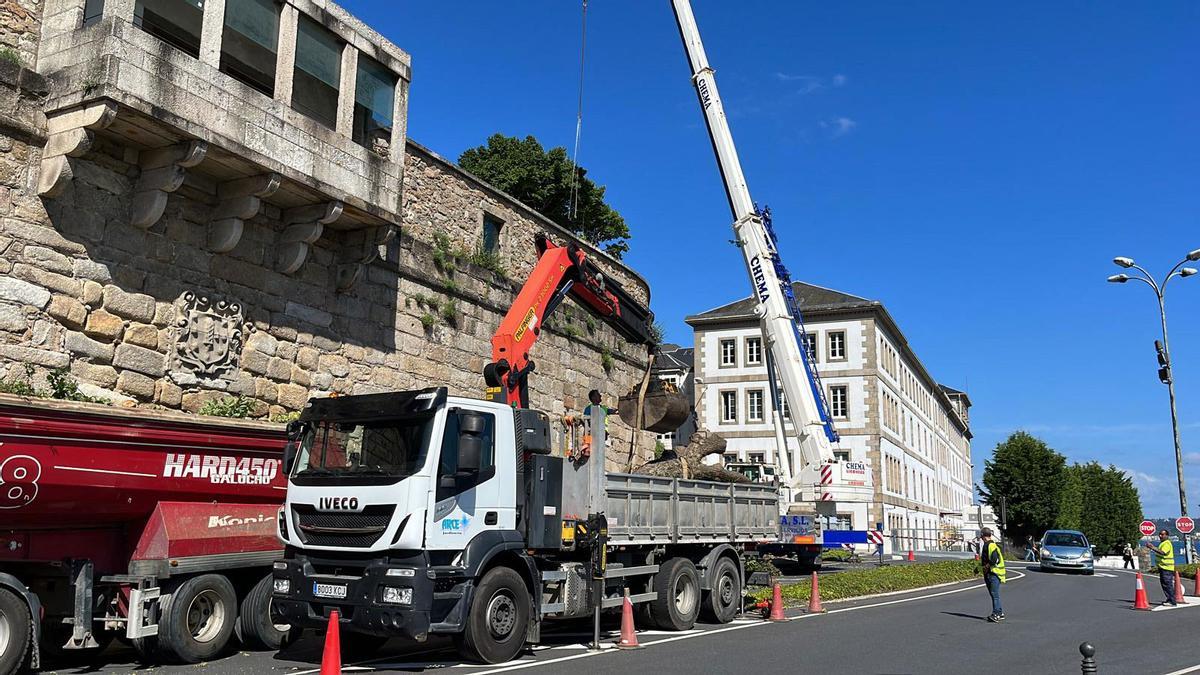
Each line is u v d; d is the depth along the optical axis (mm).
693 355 56562
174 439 9586
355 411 9711
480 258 19281
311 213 14305
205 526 9898
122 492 9148
